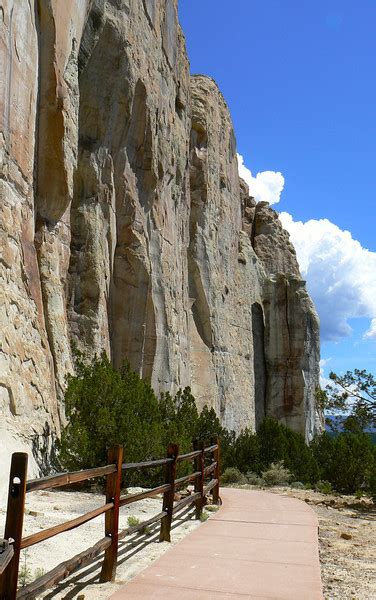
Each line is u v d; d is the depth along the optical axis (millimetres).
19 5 15633
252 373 52375
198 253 41875
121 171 27422
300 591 5715
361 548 8781
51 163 18141
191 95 45438
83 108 25547
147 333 28406
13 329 13922
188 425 19938
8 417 12680
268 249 64250
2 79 14180
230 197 51281
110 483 5863
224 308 45219
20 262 15156
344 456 20391
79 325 23609
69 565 4719
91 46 25062
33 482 4133
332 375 17312
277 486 20172
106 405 14227
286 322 59625
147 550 7270
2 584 3820
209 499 12898
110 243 26109
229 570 6402
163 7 33656
